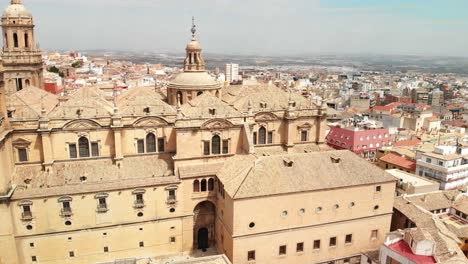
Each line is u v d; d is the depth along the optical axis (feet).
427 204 306.96
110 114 270.46
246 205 240.53
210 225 289.53
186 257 275.59
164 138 284.82
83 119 262.26
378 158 472.03
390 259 230.89
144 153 282.56
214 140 286.66
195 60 342.23
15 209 240.32
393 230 299.99
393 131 611.47
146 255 273.13
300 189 249.75
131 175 268.62
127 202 261.44
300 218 255.50
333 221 264.72
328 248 268.41
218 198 274.98
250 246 247.50
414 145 488.85
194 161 281.95
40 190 244.83
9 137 246.27
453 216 309.01
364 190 269.03
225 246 261.44
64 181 255.29
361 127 554.87
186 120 274.77
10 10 359.05
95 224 257.34
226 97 359.87
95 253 261.44
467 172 384.27
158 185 264.93
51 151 258.98
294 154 272.51
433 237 238.89
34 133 257.14
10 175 245.45
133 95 300.81
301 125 323.78
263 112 305.32
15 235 242.99
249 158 268.62
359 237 275.80
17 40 364.38
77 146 266.36
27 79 372.17
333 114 531.91
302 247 261.44
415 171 398.83
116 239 264.31
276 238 252.83
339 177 264.31
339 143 523.29
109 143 272.92
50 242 251.39
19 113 258.16
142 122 275.59
